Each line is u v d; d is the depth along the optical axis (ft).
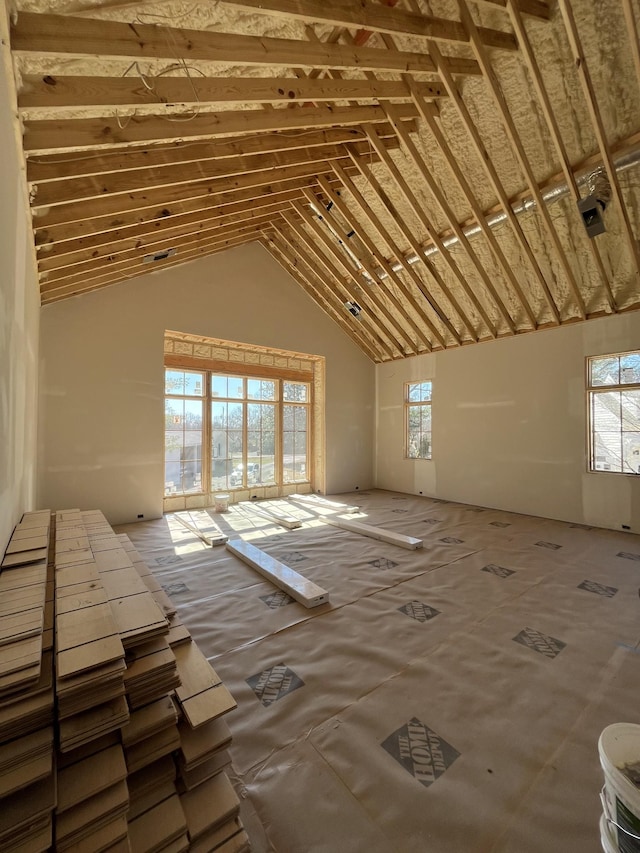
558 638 7.57
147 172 9.72
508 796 4.27
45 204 8.57
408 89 10.75
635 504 15.30
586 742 5.03
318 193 17.26
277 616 8.47
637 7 8.58
